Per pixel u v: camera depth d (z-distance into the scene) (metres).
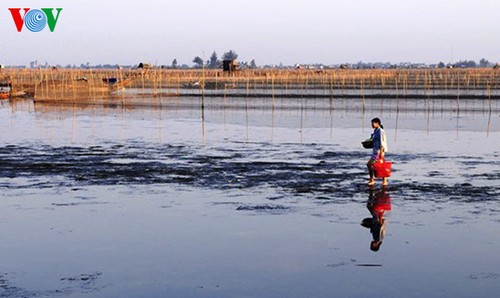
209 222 17.25
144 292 11.85
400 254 14.17
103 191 22.14
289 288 12.02
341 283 12.29
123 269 13.18
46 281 12.45
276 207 19.17
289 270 13.10
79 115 63.19
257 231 16.23
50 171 27.08
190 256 14.09
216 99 88.00
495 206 19.14
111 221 17.42
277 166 28.30
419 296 11.57
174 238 15.59
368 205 19.41
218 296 11.62
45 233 16.11
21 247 14.82
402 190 21.97
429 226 16.67
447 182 23.56
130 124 52.91
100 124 52.91
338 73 130.62
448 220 17.34
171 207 19.27
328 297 11.53
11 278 12.64
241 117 59.53
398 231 16.17
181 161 30.22
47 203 19.95
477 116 58.38
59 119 58.16
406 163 28.97
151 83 131.12
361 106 71.75
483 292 11.76
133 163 29.53
